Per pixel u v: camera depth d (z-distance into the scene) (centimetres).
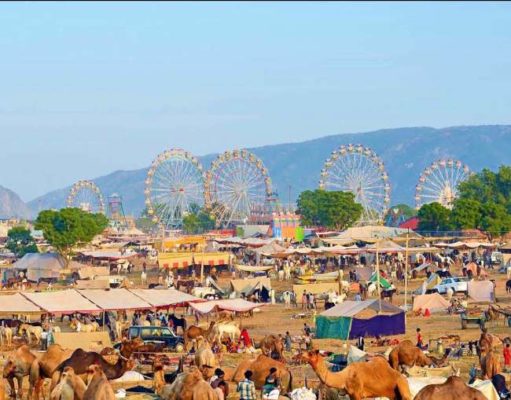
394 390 4197
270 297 11681
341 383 4175
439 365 5722
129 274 16062
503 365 6244
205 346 5619
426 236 18788
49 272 14975
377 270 11044
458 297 11019
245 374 4791
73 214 19212
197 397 4119
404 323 8200
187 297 8906
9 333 7825
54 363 4822
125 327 8388
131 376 5591
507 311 9131
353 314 8044
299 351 7112
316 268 14988
